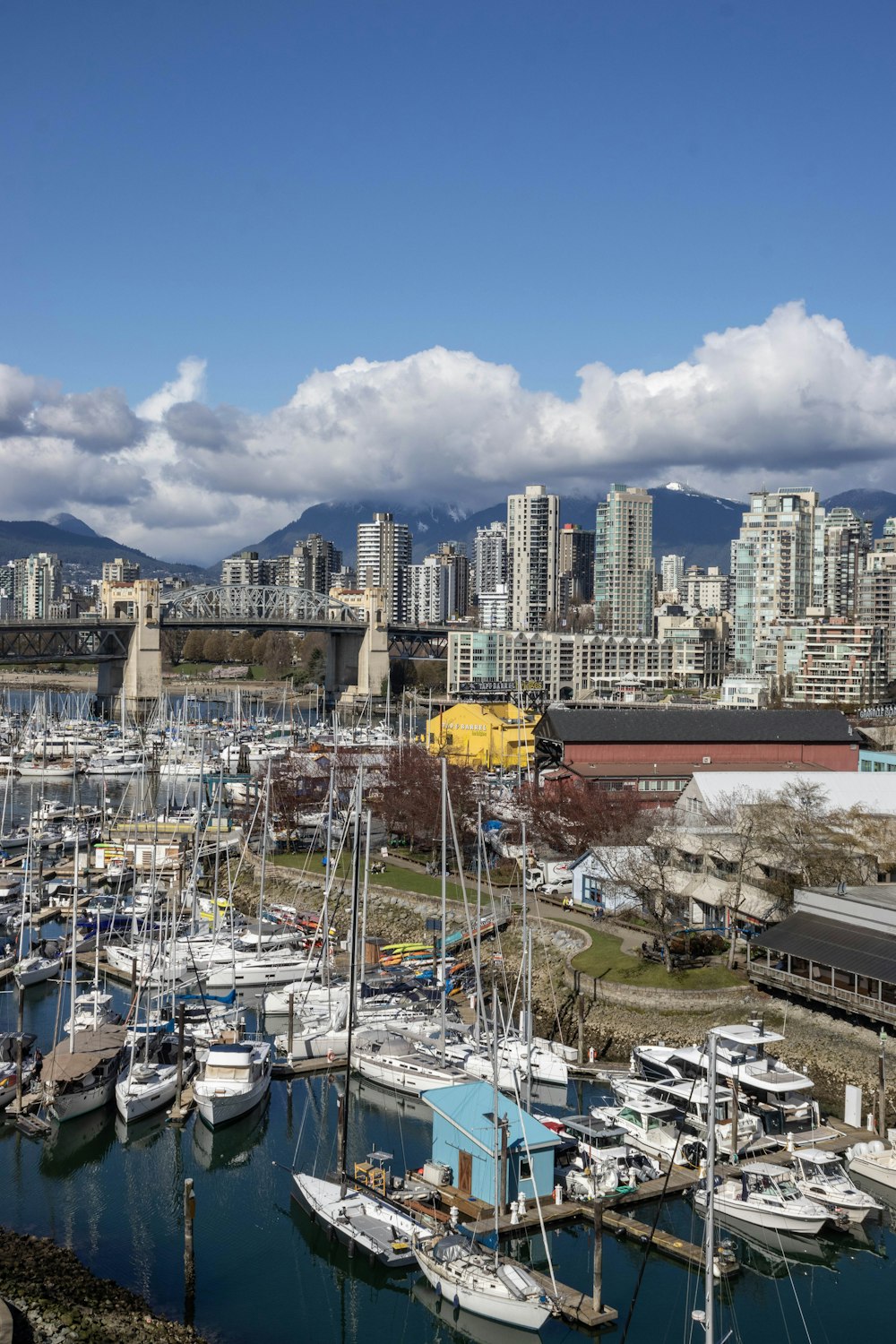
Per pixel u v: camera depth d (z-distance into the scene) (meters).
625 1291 68.00
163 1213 77.75
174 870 153.75
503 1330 64.94
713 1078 60.03
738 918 118.25
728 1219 72.94
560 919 128.25
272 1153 85.25
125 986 121.56
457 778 183.12
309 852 160.75
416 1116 91.25
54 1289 65.31
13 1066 91.69
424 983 115.25
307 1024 104.38
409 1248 69.56
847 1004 94.62
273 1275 70.69
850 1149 79.06
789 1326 65.12
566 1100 91.06
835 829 126.69
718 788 142.88
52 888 153.38
